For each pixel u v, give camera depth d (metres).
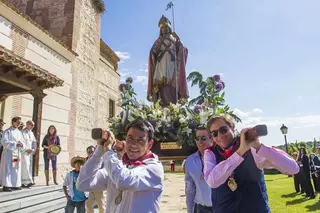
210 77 3.77
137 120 2.05
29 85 8.25
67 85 13.30
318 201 8.53
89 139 15.29
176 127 3.17
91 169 1.92
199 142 3.06
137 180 1.72
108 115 18.69
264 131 1.68
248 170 1.85
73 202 5.20
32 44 10.91
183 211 6.98
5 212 5.42
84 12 15.55
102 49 18.89
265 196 1.87
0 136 7.39
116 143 2.07
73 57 13.86
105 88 18.52
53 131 9.02
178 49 5.91
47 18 14.52
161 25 6.15
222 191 1.92
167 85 5.68
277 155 1.75
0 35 9.32
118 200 1.88
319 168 10.88
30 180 7.59
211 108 3.42
